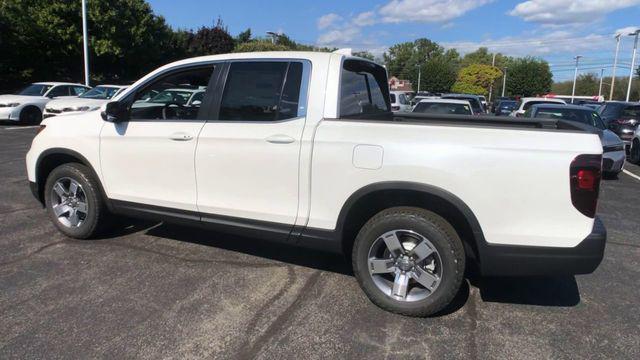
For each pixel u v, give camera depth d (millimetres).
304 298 3824
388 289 3646
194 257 4594
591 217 3186
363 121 3600
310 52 3980
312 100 3787
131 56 29469
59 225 4977
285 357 3041
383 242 3604
